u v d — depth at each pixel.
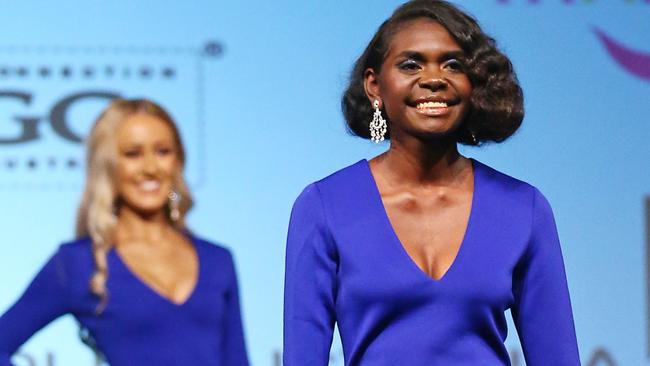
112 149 12.22
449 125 8.61
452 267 8.48
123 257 11.87
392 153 8.84
